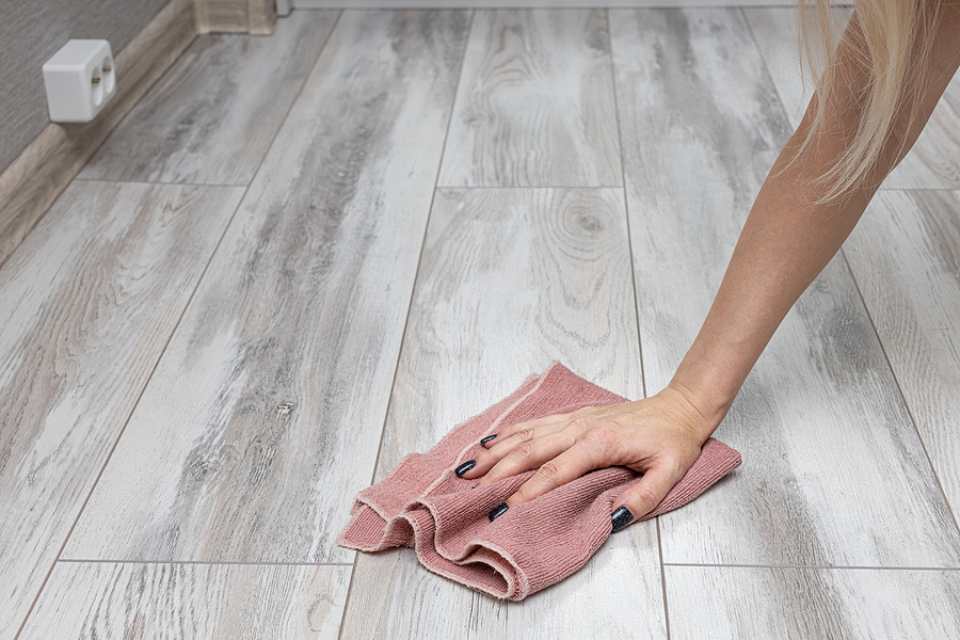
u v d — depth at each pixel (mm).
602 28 2445
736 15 2512
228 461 1149
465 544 997
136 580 997
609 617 951
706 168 1799
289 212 1674
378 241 1584
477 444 1101
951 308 1402
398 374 1285
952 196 1691
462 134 1932
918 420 1196
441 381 1272
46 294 1462
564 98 2074
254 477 1125
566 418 1115
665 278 1483
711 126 1952
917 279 1467
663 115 1998
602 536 1009
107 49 1834
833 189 939
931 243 1557
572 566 979
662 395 1120
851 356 1308
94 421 1213
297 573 1002
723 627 940
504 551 941
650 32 2418
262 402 1241
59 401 1247
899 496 1087
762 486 1103
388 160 1841
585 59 2268
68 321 1400
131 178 1792
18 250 1575
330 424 1203
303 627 943
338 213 1668
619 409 1112
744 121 1972
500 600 968
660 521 1059
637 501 1034
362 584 989
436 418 1210
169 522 1066
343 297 1444
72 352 1336
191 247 1579
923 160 1810
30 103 1680
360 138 1926
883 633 935
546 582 958
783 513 1067
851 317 1385
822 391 1246
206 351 1335
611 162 1824
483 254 1547
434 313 1406
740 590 978
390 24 2492
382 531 1037
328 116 2016
